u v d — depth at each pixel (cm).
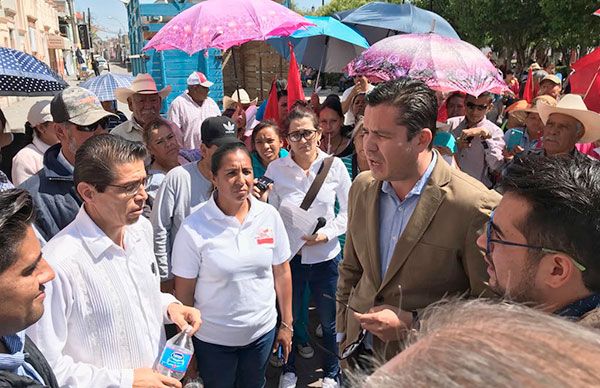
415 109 166
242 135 520
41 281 127
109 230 177
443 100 432
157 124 330
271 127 367
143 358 183
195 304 244
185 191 291
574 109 303
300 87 492
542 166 118
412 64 328
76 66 4762
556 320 52
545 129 327
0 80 373
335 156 374
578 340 47
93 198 171
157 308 196
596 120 299
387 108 167
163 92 529
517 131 450
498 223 122
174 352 189
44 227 238
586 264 107
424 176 181
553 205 109
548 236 110
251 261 238
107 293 171
